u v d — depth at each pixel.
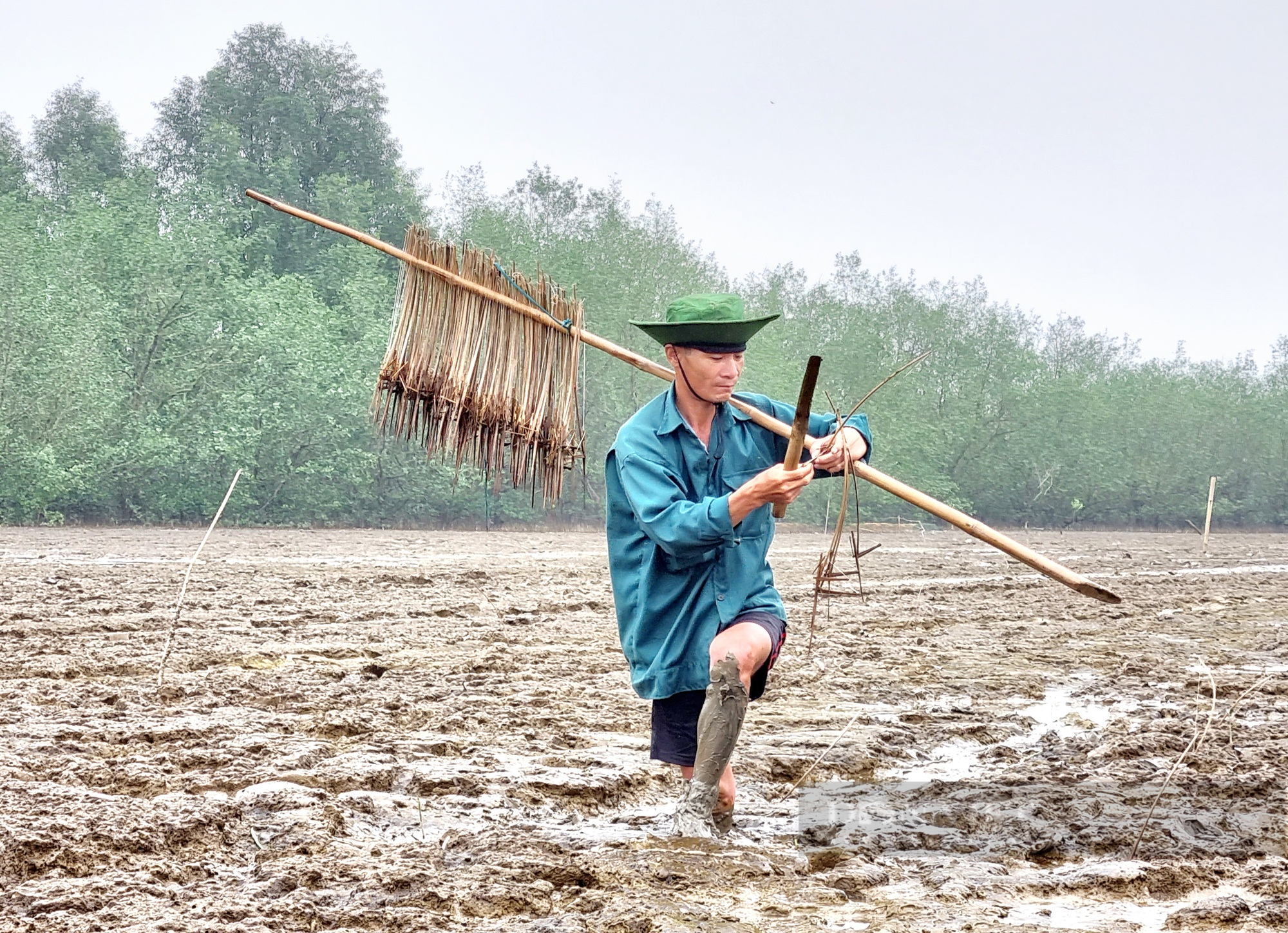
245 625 9.81
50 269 38.94
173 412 39.56
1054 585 16.78
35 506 34.62
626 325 48.81
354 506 42.94
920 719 6.76
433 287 4.74
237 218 55.06
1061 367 73.75
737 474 4.03
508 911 3.22
